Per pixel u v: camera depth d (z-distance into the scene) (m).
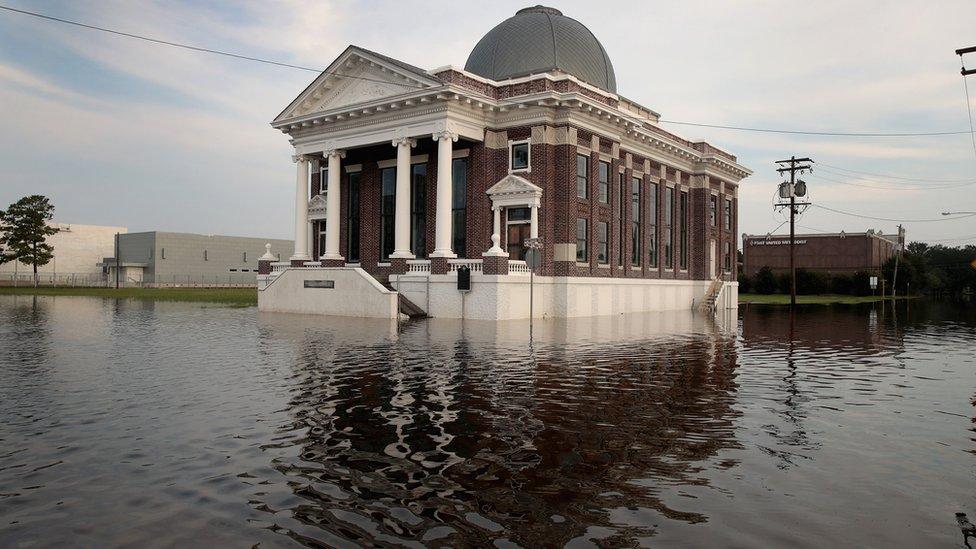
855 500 6.24
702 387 12.25
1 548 5.08
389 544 5.20
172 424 8.99
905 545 5.22
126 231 109.31
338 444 8.01
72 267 102.81
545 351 17.45
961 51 22.22
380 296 31.00
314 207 42.91
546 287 33.00
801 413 10.08
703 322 31.09
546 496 6.28
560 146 33.34
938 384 12.95
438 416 9.54
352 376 12.99
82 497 6.19
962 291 132.62
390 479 6.73
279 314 33.34
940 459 7.62
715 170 49.94
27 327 24.67
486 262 30.27
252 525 5.55
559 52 38.22
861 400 11.19
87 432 8.55
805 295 85.19
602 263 36.84
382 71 34.16
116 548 5.11
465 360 15.45
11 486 6.48
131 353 16.64
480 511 5.89
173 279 95.62
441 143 32.38
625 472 7.02
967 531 5.50
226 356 16.05
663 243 44.06
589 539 5.30
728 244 53.50
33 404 10.30
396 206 35.34
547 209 33.12
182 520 5.66
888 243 110.75
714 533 5.44
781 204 49.84
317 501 6.10
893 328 28.58
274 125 38.47
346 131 36.22
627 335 22.88
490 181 34.41
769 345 20.20
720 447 8.05
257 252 106.44
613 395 11.27
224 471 6.96
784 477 6.91
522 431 8.70
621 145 38.97
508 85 34.16
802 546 5.19
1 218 79.50
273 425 8.95
